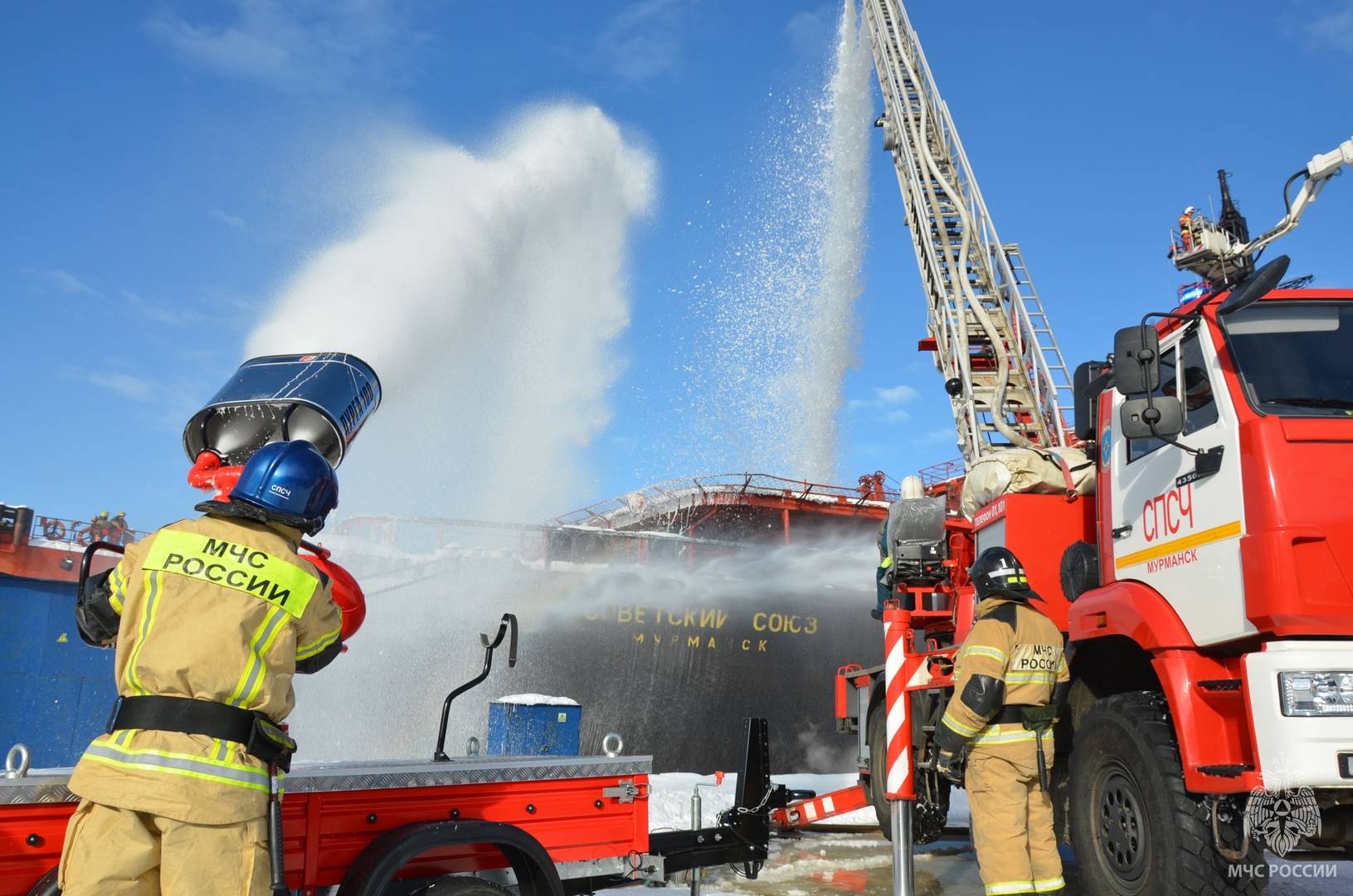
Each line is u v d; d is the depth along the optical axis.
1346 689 3.60
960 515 6.87
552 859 3.53
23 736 9.57
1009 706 4.35
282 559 2.58
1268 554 3.75
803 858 6.77
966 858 6.89
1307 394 4.09
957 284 16.16
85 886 2.23
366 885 2.91
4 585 9.68
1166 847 4.04
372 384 4.27
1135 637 4.44
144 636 2.43
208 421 3.99
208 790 2.32
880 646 12.38
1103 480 5.12
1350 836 3.82
